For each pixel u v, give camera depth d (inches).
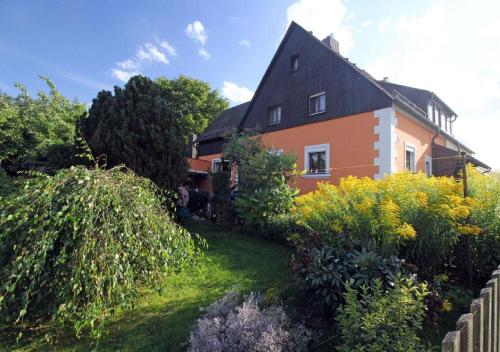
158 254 115.7
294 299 127.0
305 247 128.6
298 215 203.3
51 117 446.0
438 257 132.0
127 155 240.7
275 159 284.0
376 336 77.7
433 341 99.6
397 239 124.4
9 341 103.6
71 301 91.6
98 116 268.1
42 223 93.7
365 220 133.6
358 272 103.4
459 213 123.1
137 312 124.9
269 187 273.1
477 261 143.3
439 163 481.1
